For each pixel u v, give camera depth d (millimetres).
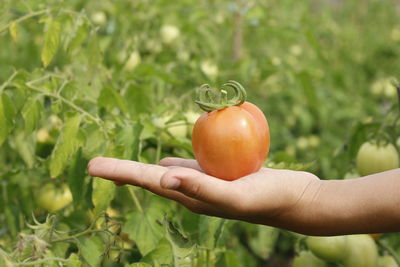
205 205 673
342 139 1959
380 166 943
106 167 645
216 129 681
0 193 990
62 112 909
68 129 818
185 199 673
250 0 1628
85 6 1444
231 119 683
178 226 858
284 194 664
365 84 2420
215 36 1693
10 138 1033
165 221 751
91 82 962
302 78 1439
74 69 972
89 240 791
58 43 879
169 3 1467
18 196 990
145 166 653
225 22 1728
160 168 652
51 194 969
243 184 647
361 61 2471
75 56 978
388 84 2182
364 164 953
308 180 688
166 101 1093
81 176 850
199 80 1316
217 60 1483
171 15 1509
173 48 1473
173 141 932
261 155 696
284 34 1612
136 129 854
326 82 2012
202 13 1567
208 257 834
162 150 975
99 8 1455
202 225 829
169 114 996
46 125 1116
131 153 838
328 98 1997
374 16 2842
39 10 956
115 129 898
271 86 1934
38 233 748
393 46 2463
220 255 849
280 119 2000
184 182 619
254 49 1994
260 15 1610
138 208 832
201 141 688
